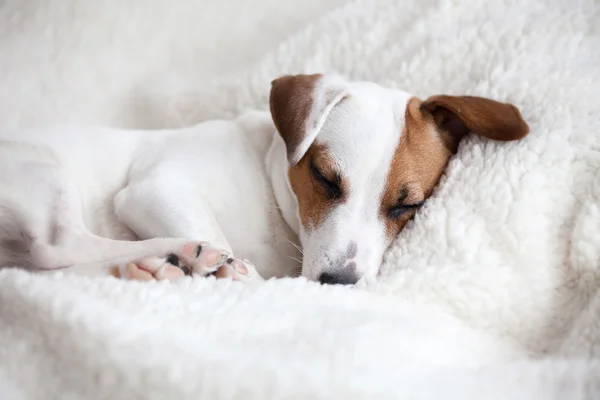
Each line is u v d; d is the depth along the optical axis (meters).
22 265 0.53
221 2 0.71
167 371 0.36
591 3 0.59
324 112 0.52
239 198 0.57
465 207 0.50
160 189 0.54
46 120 0.68
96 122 0.70
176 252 0.50
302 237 0.54
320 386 0.36
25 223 0.51
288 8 0.71
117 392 0.36
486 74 0.58
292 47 0.68
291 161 0.52
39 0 0.69
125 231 0.58
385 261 0.51
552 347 0.47
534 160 0.50
